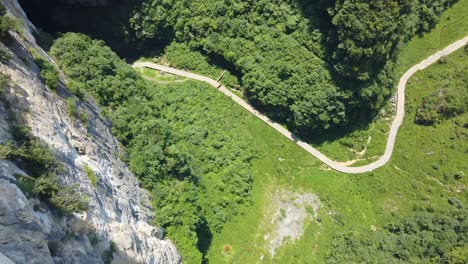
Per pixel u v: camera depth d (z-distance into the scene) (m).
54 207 27.95
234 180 57.38
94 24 61.03
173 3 62.16
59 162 30.84
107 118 46.16
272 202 59.09
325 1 57.84
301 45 61.09
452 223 53.19
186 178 50.41
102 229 32.97
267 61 61.81
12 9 42.12
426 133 63.16
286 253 55.28
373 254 53.19
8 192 23.53
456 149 61.09
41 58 37.41
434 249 51.16
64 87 39.53
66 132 35.72
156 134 48.81
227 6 62.62
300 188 61.16
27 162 28.28
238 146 60.59
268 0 61.84
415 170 61.91
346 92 59.25
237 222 55.84
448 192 59.22
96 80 47.47
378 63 59.16
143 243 38.78
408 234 55.50
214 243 53.69
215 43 63.38
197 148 57.47
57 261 25.80
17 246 22.59
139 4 60.59
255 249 54.78
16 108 30.58
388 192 61.66
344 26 55.19
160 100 57.75
